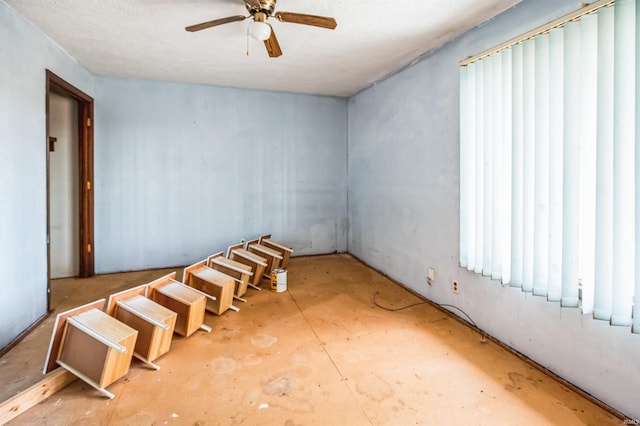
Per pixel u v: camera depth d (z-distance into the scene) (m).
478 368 2.02
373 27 2.48
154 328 1.97
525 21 2.04
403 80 3.41
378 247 4.05
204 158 4.26
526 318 2.11
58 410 1.63
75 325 1.78
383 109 3.85
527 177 1.99
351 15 2.31
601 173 1.61
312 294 3.28
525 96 1.98
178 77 3.86
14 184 2.27
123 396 1.74
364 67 3.44
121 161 3.92
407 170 3.38
